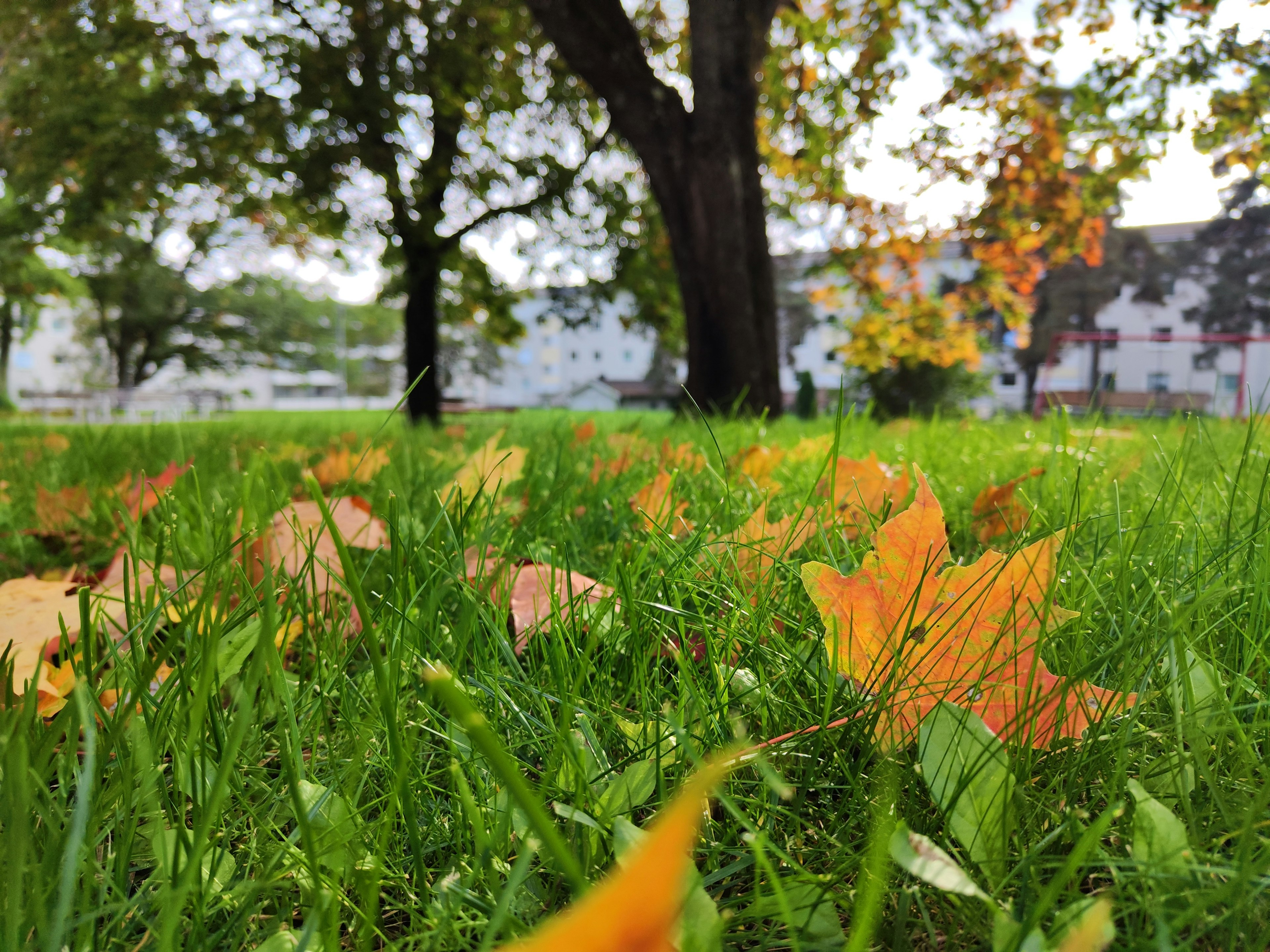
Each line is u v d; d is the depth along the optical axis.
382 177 14.98
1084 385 36.88
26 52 13.46
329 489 2.33
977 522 1.65
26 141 14.07
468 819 0.62
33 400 33.34
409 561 1.03
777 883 0.45
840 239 15.32
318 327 51.81
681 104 9.89
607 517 1.82
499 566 1.07
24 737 0.49
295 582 0.93
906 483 1.65
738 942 0.53
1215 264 36.62
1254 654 0.82
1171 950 0.42
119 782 0.61
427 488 1.94
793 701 0.83
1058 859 0.54
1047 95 13.09
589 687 0.88
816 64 14.07
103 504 1.85
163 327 43.28
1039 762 0.70
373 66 13.94
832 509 1.12
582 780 0.62
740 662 0.91
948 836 0.57
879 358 15.70
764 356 9.93
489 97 15.80
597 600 1.09
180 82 13.84
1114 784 0.60
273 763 0.77
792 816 0.63
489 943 0.42
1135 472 2.11
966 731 0.59
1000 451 3.24
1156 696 0.72
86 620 0.71
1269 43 10.91
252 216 16.14
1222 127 12.02
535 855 0.59
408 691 0.83
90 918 0.48
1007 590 0.72
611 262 17.89
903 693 0.73
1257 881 0.49
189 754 0.55
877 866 0.42
